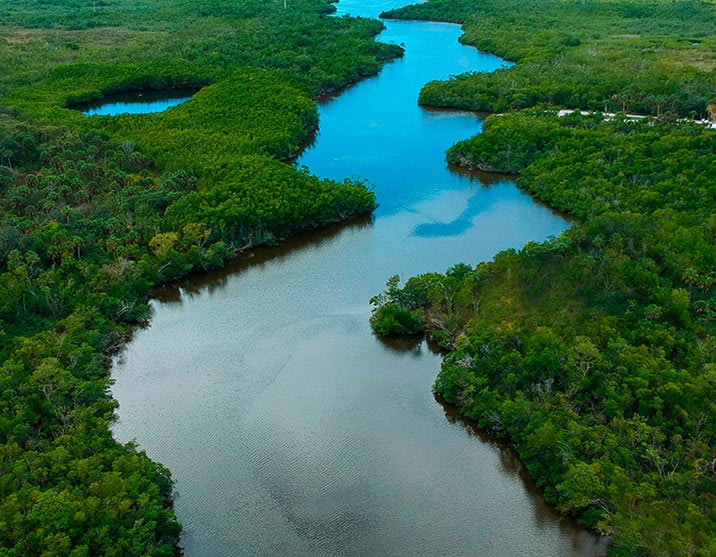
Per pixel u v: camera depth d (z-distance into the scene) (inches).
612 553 1967.3
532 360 2539.4
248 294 3491.6
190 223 3676.2
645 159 4323.3
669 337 2623.0
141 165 4655.5
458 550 2096.5
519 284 3142.2
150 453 2474.2
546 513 2210.9
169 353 3034.0
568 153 4591.5
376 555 2079.2
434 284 3193.9
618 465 2101.4
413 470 2390.5
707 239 3361.2
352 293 3479.3
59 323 2992.1
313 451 2471.7
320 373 2878.9
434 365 2935.5
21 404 2410.2
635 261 3161.9
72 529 1898.4
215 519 2212.1
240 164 4379.9
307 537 2142.0
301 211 3998.5
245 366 2935.5
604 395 2381.9
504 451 2470.5
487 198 4500.5
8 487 2042.3
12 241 3385.8
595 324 2736.2
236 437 2544.3
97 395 2610.7
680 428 2223.2
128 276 3366.1
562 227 4077.3
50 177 4205.2
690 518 1859.0
